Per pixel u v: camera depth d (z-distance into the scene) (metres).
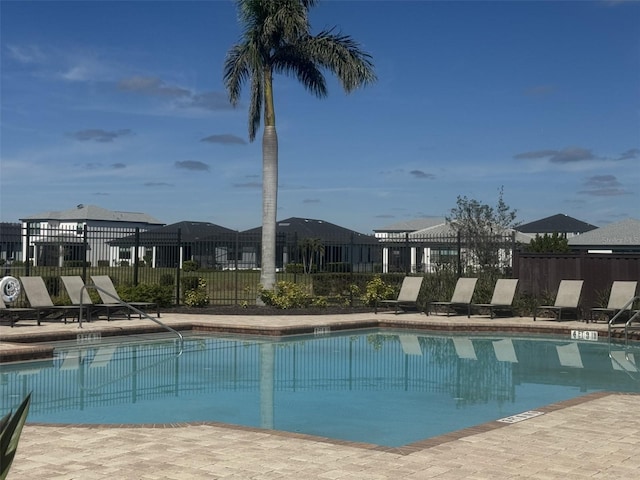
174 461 5.45
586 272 18.81
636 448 5.92
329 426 7.44
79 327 14.95
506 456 5.63
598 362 12.60
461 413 8.12
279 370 11.37
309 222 45.91
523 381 10.49
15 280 15.41
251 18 21.03
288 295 20.12
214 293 27.36
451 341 15.69
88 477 5.02
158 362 12.19
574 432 6.48
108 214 66.50
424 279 21.03
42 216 64.38
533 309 18.94
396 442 6.79
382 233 68.12
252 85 21.28
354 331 17.36
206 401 8.77
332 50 20.98
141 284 19.69
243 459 5.52
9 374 10.83
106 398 8.94
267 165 20.78
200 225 44.28
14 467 5.25
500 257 24.30
